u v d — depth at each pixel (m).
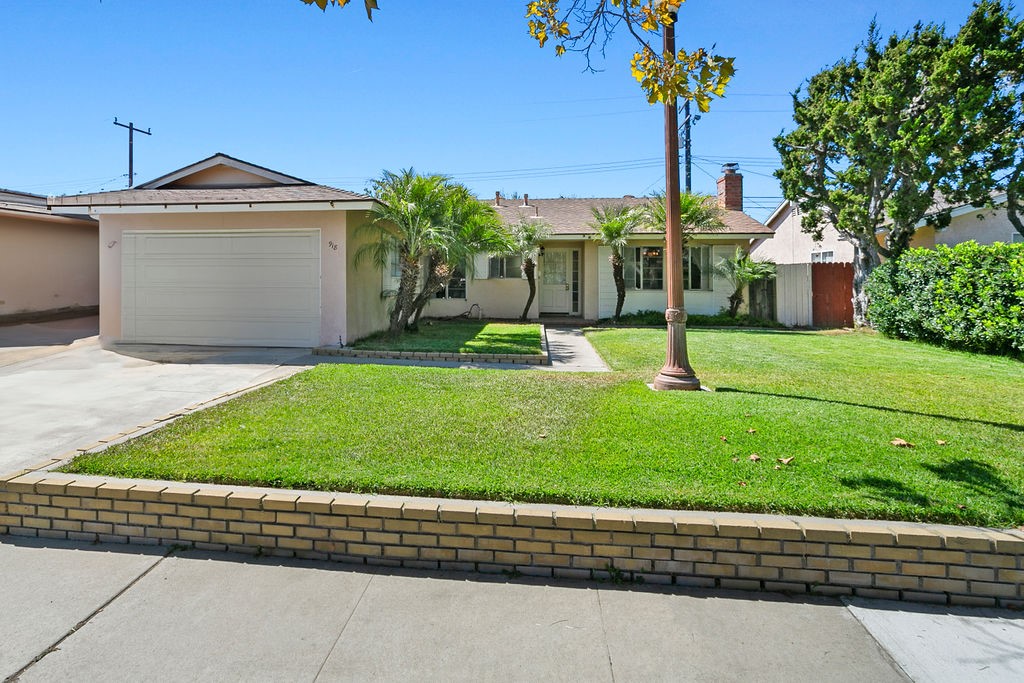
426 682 2.11
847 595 2.73
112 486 3.16
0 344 9.86
